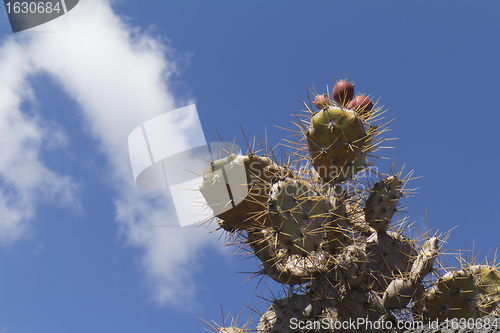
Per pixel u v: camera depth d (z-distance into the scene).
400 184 2.91
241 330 2.94
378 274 2.86
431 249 2.77
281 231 2.63
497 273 2.92
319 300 2.80
